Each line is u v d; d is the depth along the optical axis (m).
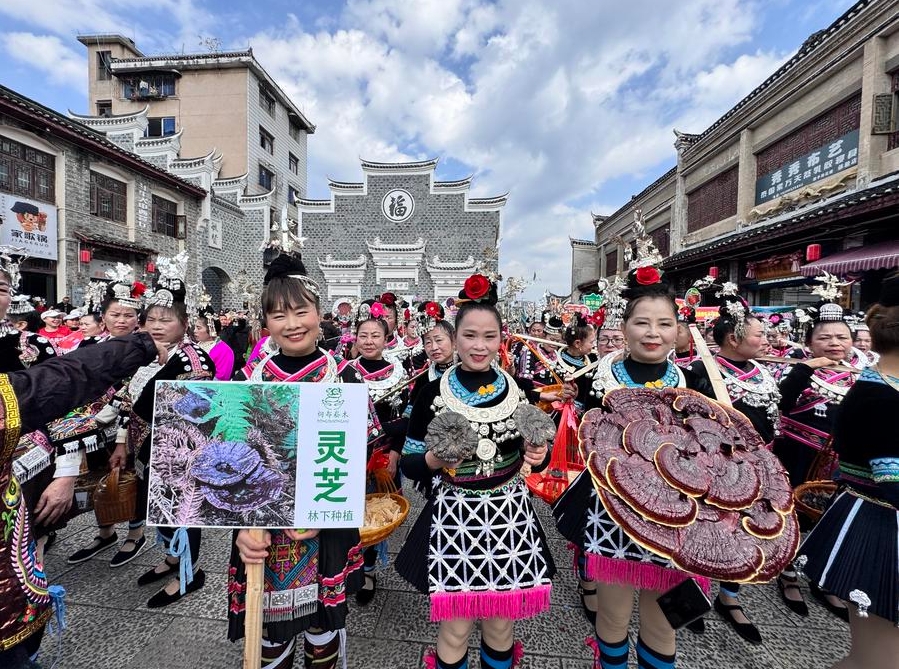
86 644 2.14
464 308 1.76
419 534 1.74
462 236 21.62
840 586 1.55
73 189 11.45
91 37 25.05
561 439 2.66
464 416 1.63
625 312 2.05
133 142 17.38
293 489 1.42
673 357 2.61
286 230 2.52
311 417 1.44
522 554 1.63
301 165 30.67
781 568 1.39
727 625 2.37
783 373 3.27
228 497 1.40
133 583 2.63
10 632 1.15
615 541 1.75
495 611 1.56
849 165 8.59
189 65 23.98
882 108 7.76
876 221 6.76
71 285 11.40
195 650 2.12
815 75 9.11
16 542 1.20
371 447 1.83
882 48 7.79
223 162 24.16
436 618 1.57
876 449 1.51
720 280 10.97
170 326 2.39
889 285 1.59
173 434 1.39
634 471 1.55
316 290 1.72
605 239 25.06
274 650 1.57
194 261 16.20
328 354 1.78
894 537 1.49
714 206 13.59
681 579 1.61
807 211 8.99
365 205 21.94
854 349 2.91
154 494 1.38
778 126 10.48
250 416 1.42
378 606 2.50
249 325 7.80
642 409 1.73
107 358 1.25
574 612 2.48
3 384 1.07
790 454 2.97
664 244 17.27
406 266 21.20
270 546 1.56
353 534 1.67
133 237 13.48
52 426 2.02
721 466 1.56
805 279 8.86
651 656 1.73
